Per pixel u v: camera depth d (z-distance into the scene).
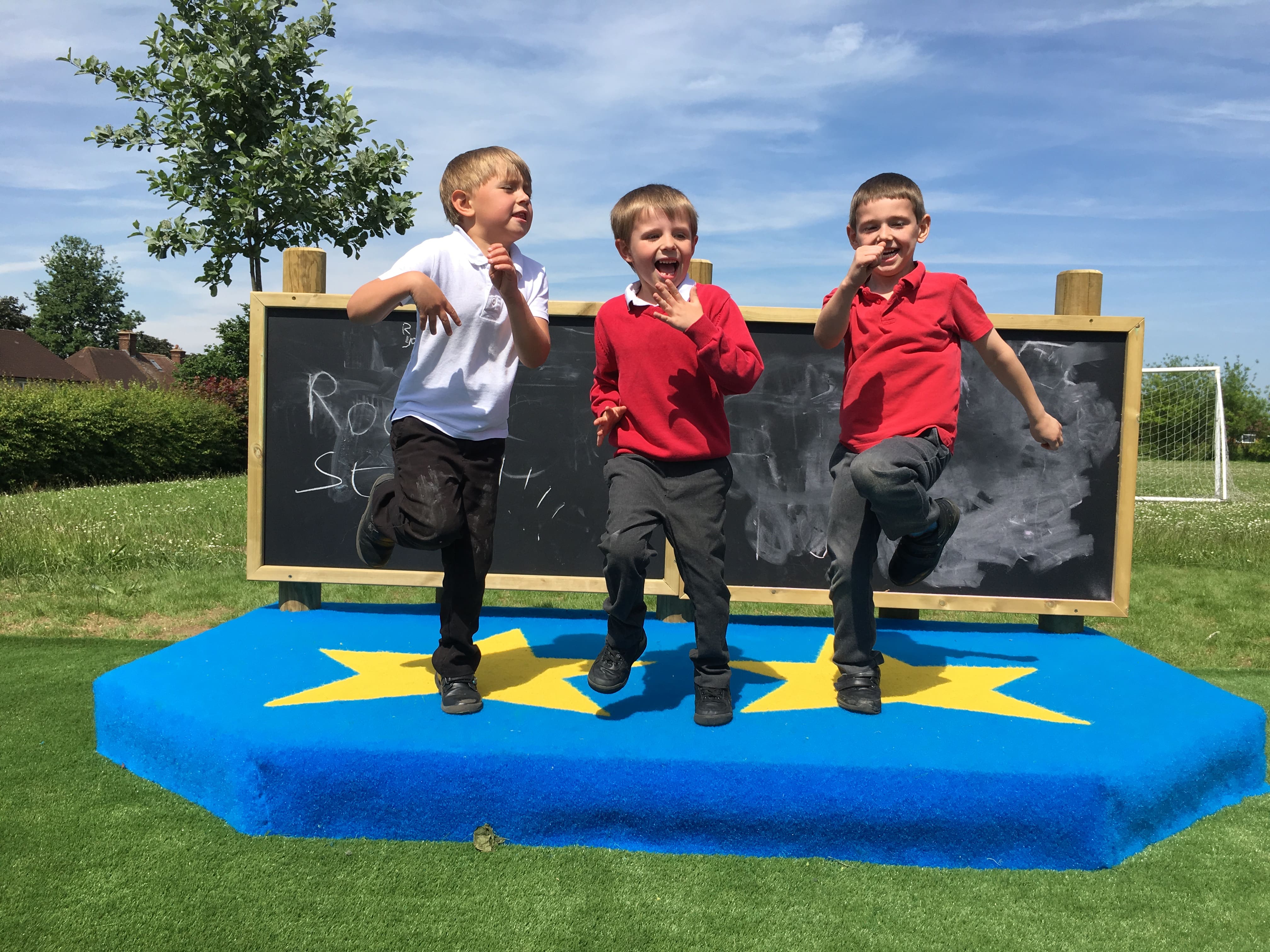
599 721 2.30
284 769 2.08
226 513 9.84
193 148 8.98
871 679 2.43
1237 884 1.94
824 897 1.85
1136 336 3.75
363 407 3.93
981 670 2.97
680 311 2.15
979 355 3.83
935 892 1.88
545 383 3.93
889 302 2.48
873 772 2.01
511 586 3.86
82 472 18.36
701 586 2.31
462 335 2.39
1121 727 2.34
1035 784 1.98
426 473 2.31
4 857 1.98
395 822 2.07
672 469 2.35
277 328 3.95
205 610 5.31
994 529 3.81
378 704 2.41
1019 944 1.69
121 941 1.66
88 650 4.09
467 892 1.85
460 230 2.47
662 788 2.01
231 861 1.96
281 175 9.14
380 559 2.64
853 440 2.50
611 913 1.78
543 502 3.91
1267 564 7.58
